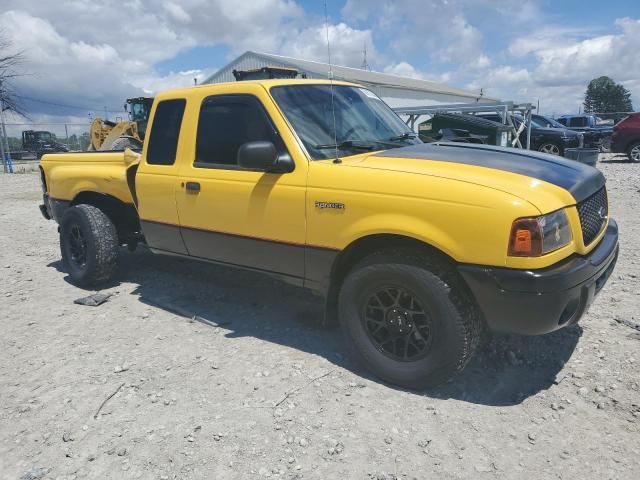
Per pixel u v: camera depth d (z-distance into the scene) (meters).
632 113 18.64
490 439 2.86
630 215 8.57
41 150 34.31
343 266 3.63
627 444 2.77
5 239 8.38
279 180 3.70
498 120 19.61
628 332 4.00
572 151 13.03
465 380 3.44
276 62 28.12
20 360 3.98
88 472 2.72
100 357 3.97
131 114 18.09
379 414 3.11
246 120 3.99
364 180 3.32
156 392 3.44
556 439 2.84
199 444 2.89
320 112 4.00
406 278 3.17
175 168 4.46
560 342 3.88
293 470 2.67
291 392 3.36
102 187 5.39
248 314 4.66
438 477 2.60
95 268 5.37
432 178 3.12
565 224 2.99
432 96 39.16
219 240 4.20
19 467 2.79
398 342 3.38
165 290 5.39
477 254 2.93
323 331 4.25
